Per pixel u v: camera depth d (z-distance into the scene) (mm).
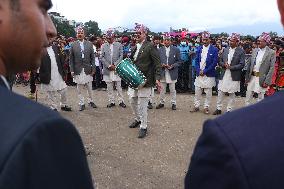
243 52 8328
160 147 6051
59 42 13055
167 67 9062
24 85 13594
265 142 699
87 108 9172
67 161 732
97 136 6617
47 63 8008
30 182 676
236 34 8250
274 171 673
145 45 6160
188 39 12852
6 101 749
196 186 749
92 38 13305
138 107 7094
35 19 845
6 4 810
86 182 768
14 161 664
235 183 685
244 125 730
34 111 733
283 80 6797
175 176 4852
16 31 823
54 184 703
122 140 6391
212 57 8609
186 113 8828
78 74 8711
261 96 8148
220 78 8516
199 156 753
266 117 735
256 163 682
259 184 671
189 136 6750
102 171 4941
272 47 9664
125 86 12914
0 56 835
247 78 8328
